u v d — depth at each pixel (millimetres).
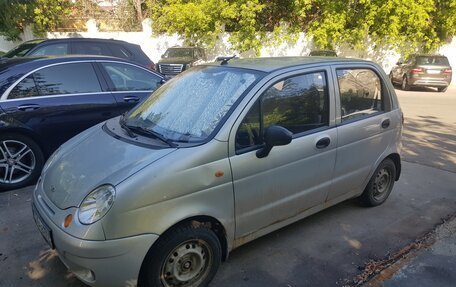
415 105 12703
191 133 2941
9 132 4645
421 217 4266
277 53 19812
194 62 15188
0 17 17453
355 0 18688
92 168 2771
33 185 4887
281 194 3283
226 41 19703
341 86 3783
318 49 19688
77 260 2449
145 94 5691
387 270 3254
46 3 19031
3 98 4602
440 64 16359
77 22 21844
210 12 18953
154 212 2529
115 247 2418
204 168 2732
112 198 2439
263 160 3053
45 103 4844
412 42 19375
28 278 3068
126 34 19672
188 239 2715
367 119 4016
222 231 2973
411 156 6547
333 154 3652
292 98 3344
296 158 3309
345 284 3084
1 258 3322
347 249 3588
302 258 3424
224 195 2865
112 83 5457
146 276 2639
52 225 2594
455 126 9211
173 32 19453
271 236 3779
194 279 2859
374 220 4172
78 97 5098
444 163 6172
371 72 4180
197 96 3312
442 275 3199
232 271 3215
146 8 23734
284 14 20688
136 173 2547
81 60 5270
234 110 2955
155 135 3031
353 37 18938
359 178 4078
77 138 3488
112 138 3152
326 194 3748
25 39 18953
